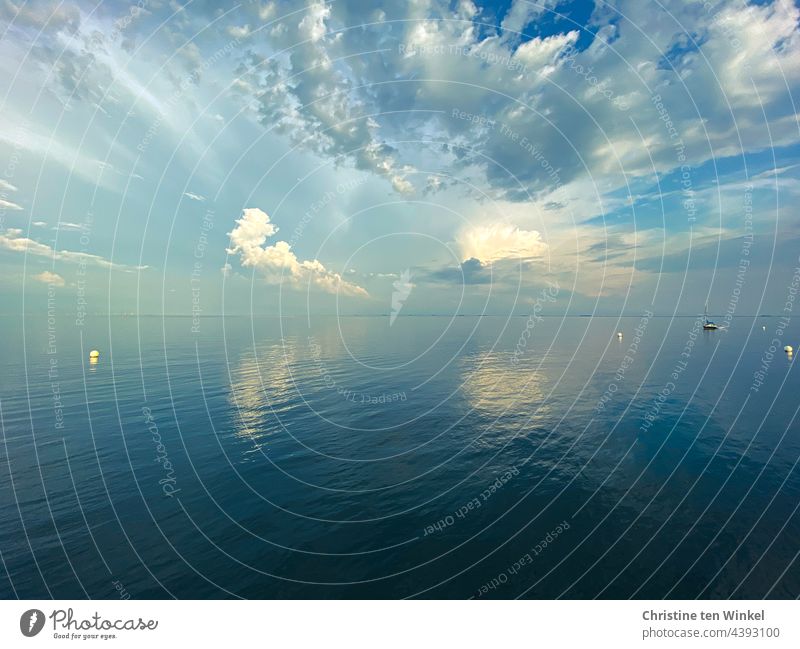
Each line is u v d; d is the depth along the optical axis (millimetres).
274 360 33281
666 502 9969
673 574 7477
